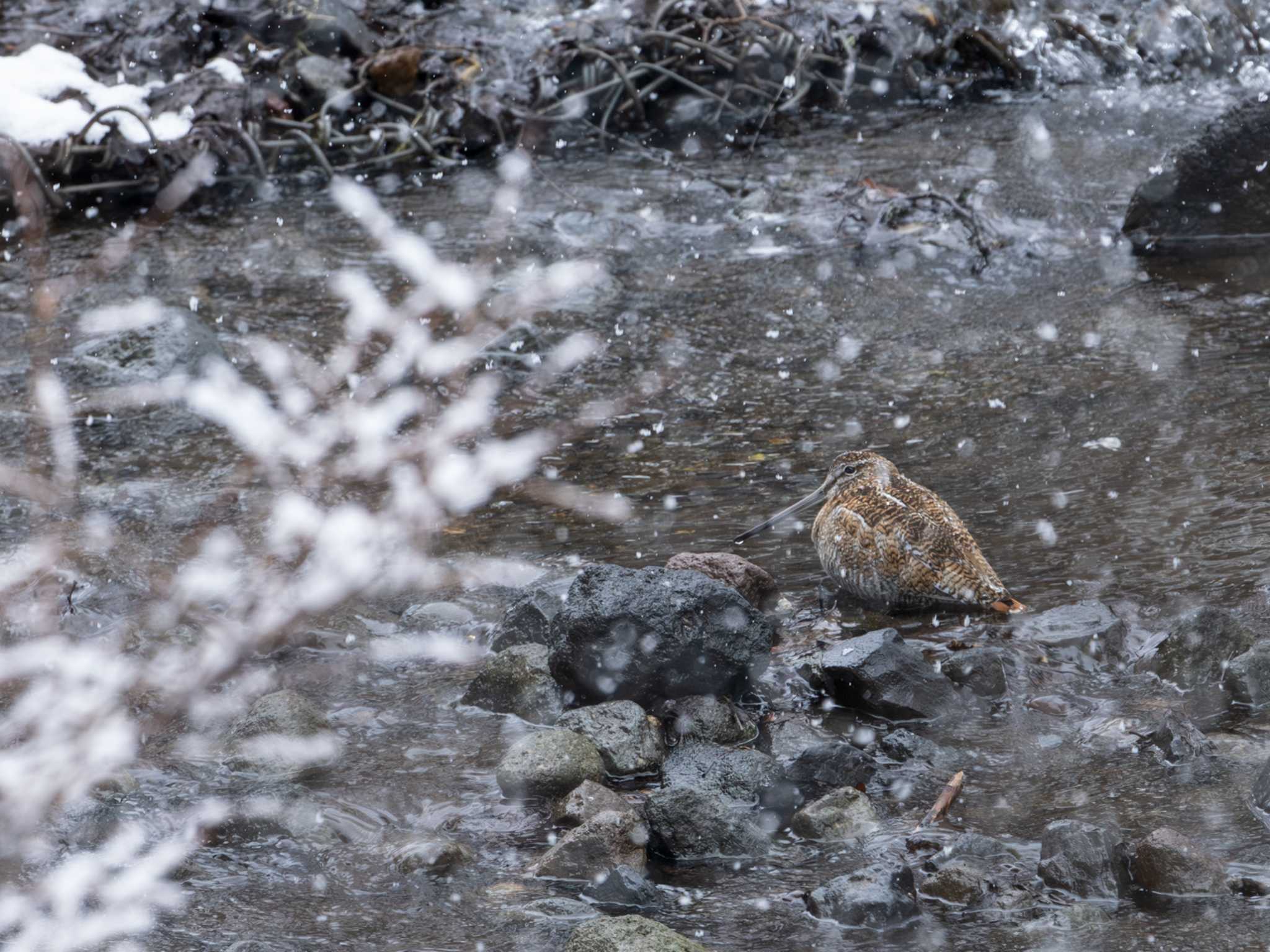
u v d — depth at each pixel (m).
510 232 19.70
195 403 14.53
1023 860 7.37
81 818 8.11
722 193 21.17
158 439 13.92
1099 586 10.42
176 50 23.47
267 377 15.35
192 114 21.91
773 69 24.84
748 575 10.64
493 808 8.26
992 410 14.05
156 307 17.19
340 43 23.98
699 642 9.17
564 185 21.72
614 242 19.47
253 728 8.93
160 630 10.21
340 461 12.51
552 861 7.55
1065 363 15.15
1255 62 25.58
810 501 11.34
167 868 7.68
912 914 6.96
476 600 10.81
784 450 13.45
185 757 8.84
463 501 11.65
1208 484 11.96
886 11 25.28
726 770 8.31
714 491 12.62
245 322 16.86
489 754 8.86
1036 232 19.22
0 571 10.94
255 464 11.29
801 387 14.99
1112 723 8.66
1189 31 25.89
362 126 23.22
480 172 22.53
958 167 21.75
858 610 10.66
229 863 7.79
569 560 11.38
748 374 15.37
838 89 25.06
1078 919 6.82
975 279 17.97
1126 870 7.17
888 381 15.03
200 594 10.70
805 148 23.12
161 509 12.32
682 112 24.44
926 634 10.11
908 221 19.61
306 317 17.03
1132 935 6.68
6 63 21.69
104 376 15.14
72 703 9.27
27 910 7.34
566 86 24.12
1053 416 13.76
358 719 9.31
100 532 11.83
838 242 19.28
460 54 24.03
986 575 10.20
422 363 9.94
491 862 7.72
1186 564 10.62
